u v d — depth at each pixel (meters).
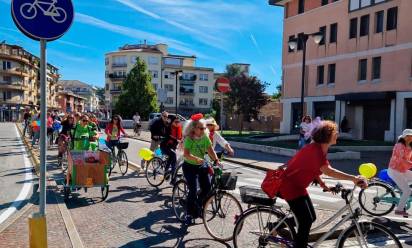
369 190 7.93
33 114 27.05
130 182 10.58
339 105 31.77
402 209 7.33
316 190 10.20
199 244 5.64
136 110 54.94
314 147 4.24
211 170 6.19
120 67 83.38
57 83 112.06
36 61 91.50
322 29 33.81
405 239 6.16
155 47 89.25
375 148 21.64
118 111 55.75
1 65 78.44
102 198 8.46
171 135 9.60
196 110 85.94
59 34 4.19
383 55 28.34
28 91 86.44
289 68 37.59
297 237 4.35
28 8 4.03
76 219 6.89
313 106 34.78
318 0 34.28
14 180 10.67
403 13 26.84
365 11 29.67
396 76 27.34
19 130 39.41
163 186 9.97
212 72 87.38
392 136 27.52
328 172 4.22
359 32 30.27
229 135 32.25
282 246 4.54
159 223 6.68
